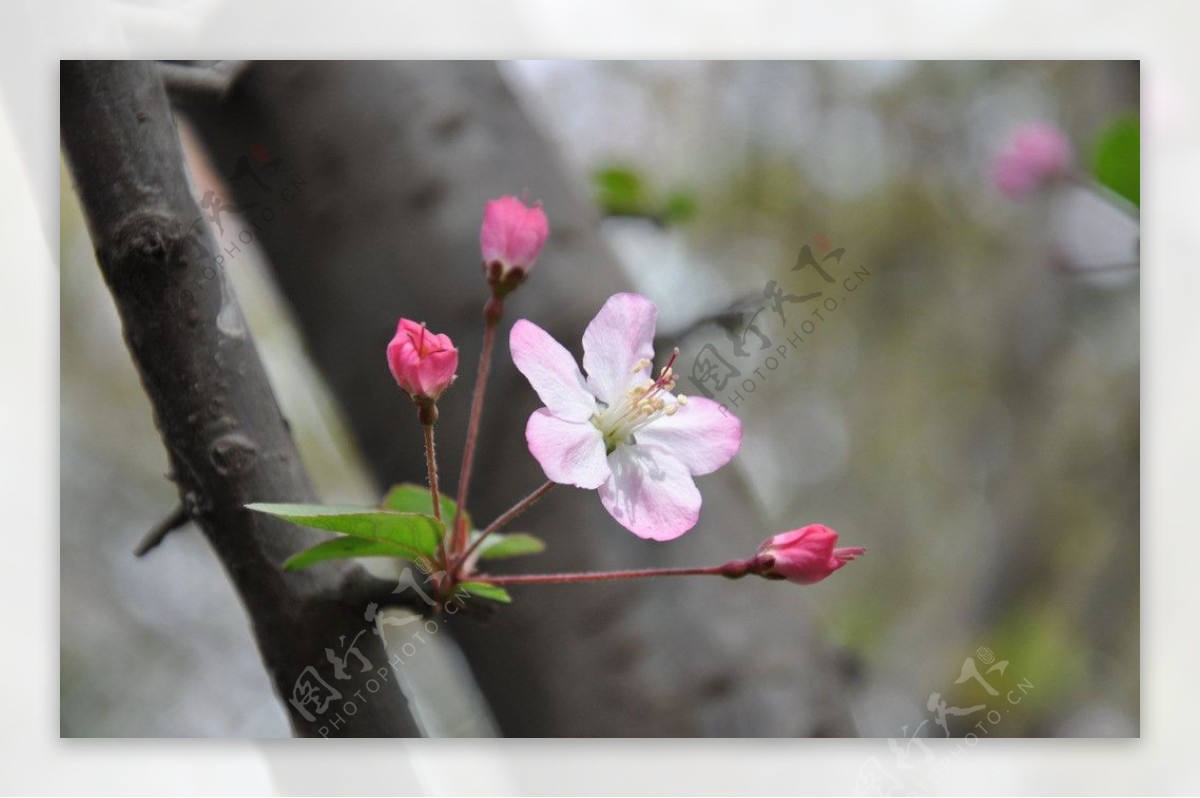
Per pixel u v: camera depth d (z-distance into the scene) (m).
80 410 1.18
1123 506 1.20
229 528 0.75
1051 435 1.25
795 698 0.83
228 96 0.83
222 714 1.12
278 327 1.00
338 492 1.13
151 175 0.75
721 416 0.76
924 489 1.48
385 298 0.84
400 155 0.84
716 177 1.27
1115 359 1.23
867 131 1.32
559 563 0.83
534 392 0.83
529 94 0.89
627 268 0.86
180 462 0.75
